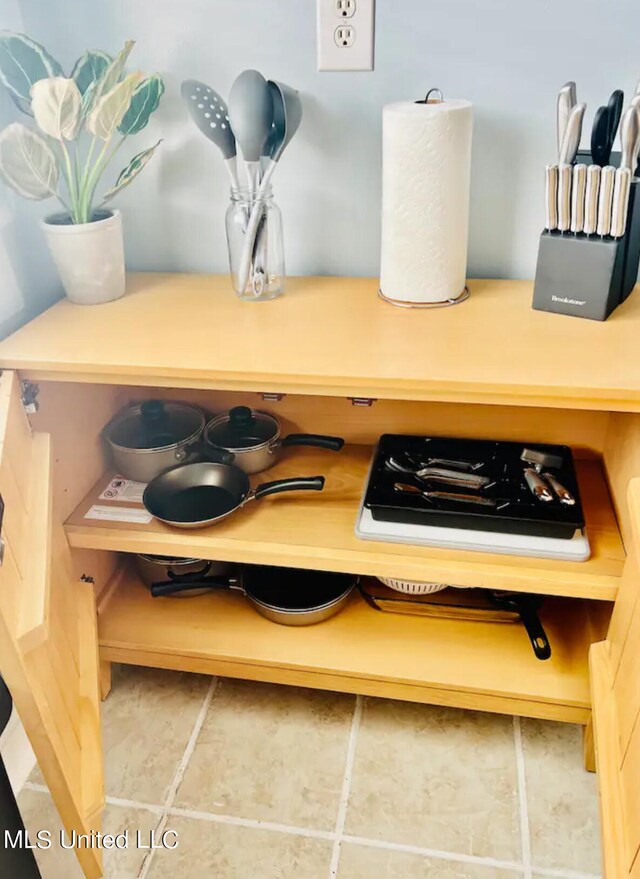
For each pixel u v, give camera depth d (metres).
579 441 1.25
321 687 1.21
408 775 1.16
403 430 1.30
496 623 1.25
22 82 1.02
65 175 1.08
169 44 1.11
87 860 0.93
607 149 0.97
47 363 0.99
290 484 1.17
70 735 0.95
